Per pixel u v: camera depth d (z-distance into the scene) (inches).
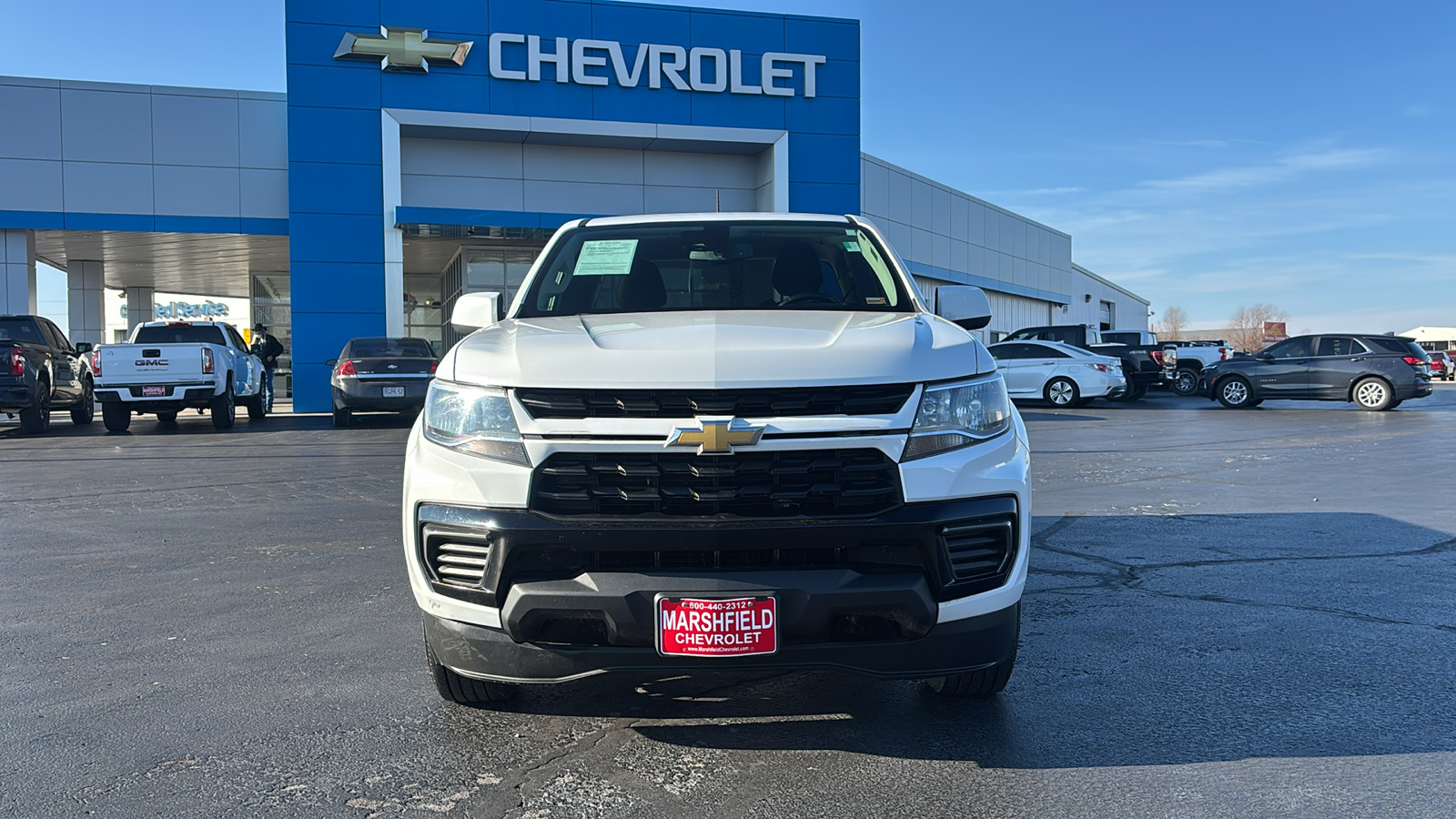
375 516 304.3
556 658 116.4
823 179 924.0
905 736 130.3
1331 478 379.2
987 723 135.0
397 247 836.6
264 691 148.7
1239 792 113.3
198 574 225.9
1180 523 281.6
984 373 126.3
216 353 623.2
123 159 857.5
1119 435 574.6
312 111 818.8
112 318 1584.6
